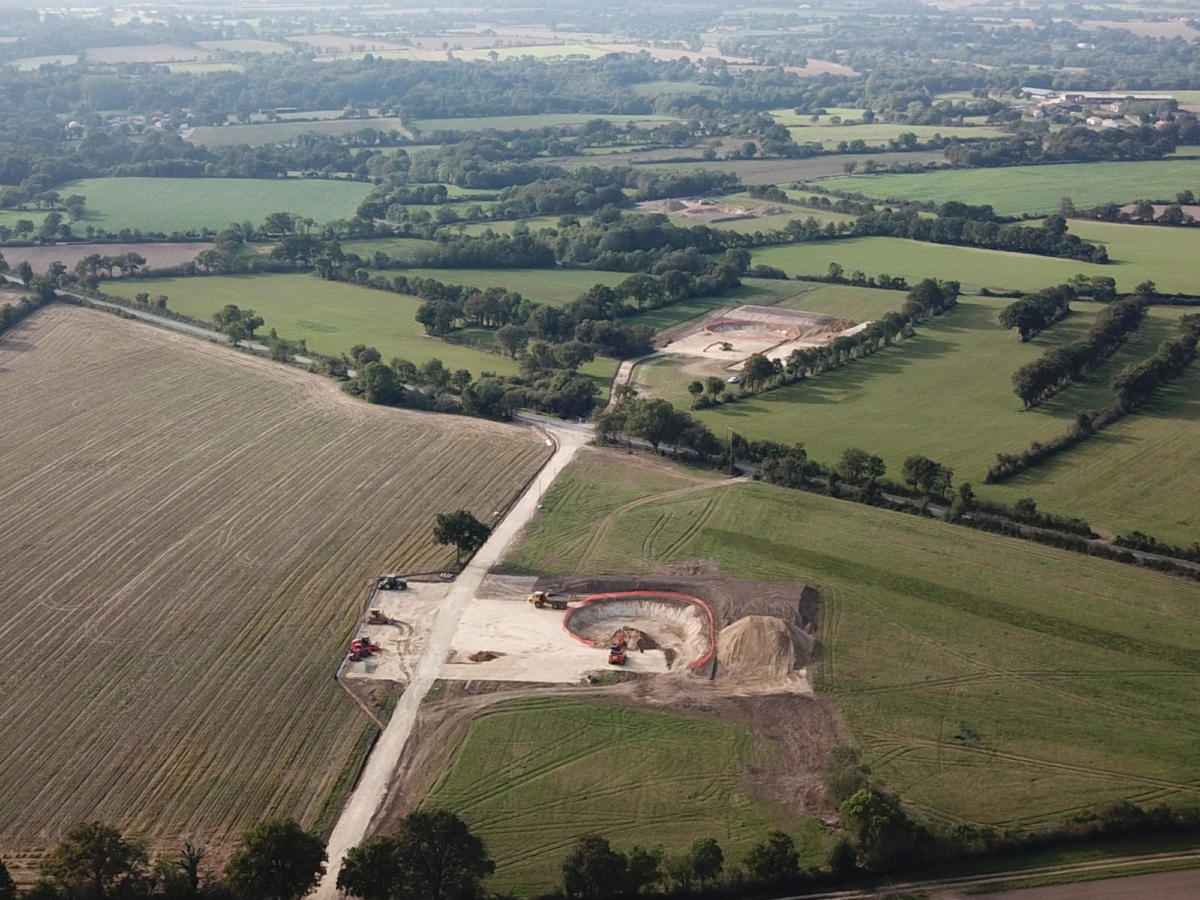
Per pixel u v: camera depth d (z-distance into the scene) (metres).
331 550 151.12
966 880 96.56
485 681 123.00
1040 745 111.88
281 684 122.25
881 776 107.75
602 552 150.50
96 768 109.12
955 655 126.44
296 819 102.62
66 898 90.94
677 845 99.56
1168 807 102.19
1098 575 142.50
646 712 117.56
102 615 135.12
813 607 136.00
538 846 99.88
